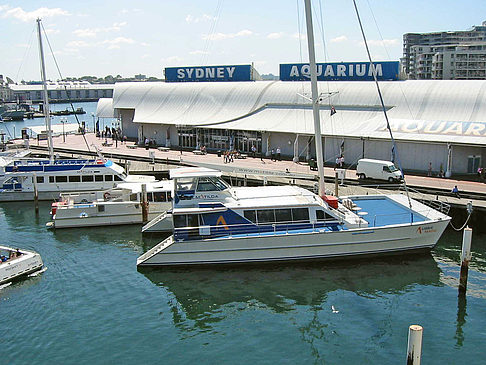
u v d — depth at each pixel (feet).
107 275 103.19
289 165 193.36
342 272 102.94
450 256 111.14
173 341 78.13
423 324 82.07
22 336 79.25
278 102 228.02
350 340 77.61
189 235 105.19
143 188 134.72
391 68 216.54
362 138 183.32
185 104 261.03
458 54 587.68
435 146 171.94
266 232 107.34
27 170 165.89
